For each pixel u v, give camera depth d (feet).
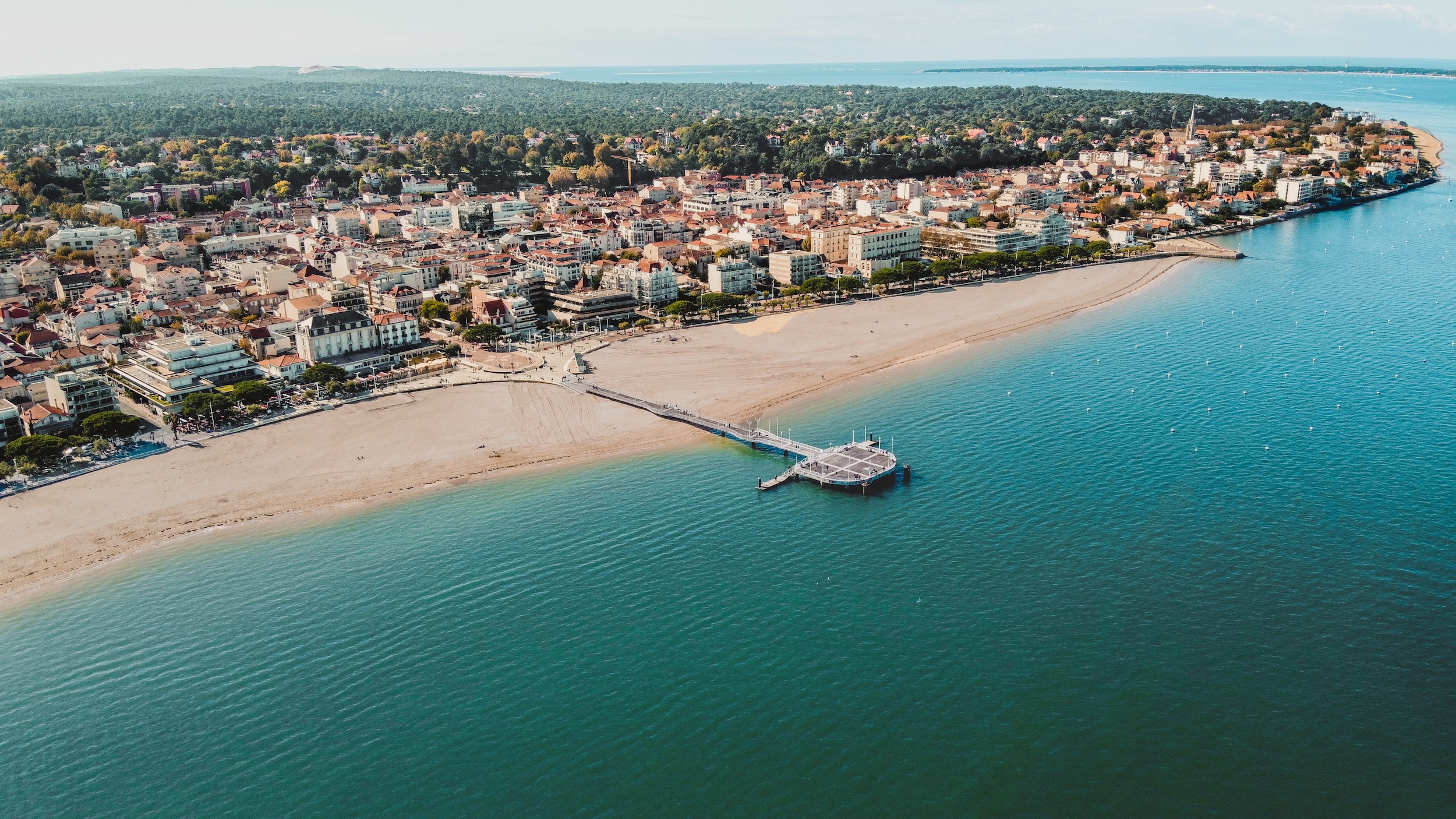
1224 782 461.78
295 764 486.79
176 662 569.64
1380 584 614.75
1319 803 448.65
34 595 648.38
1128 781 463.42
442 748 494.18
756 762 479.82
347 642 581.94
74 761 494.59
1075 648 557.74
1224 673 533.96
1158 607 595.47
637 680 539.70
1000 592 615.98
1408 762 470.80
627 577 647.15
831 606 605.73
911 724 501.97
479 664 556.92
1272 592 608.19
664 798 460.14
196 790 472.85
